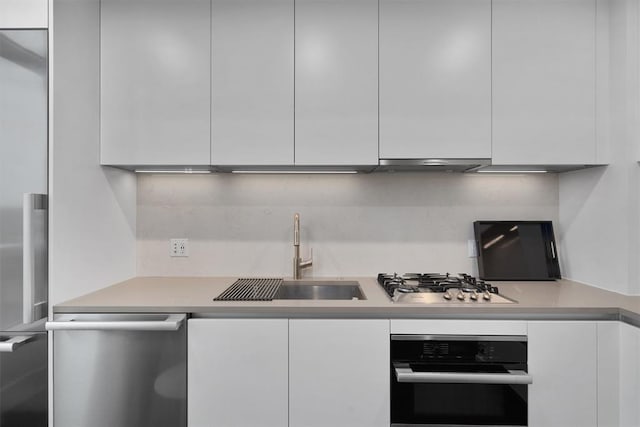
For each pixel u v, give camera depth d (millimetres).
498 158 1860
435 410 1572
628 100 1756
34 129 1528
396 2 1874
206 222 2262
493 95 1864
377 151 1866
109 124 1863
